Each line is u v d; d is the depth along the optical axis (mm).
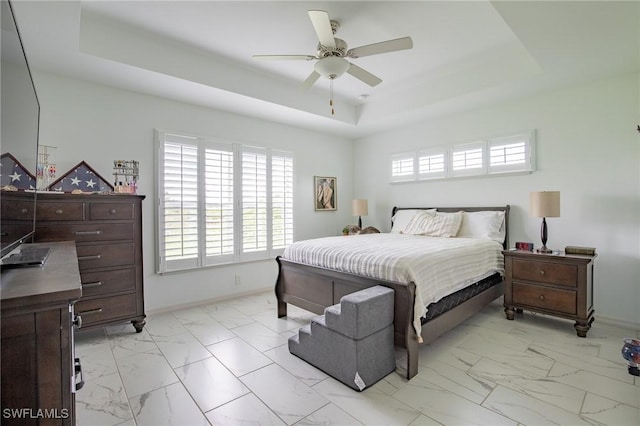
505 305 3334
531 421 1727
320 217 5246
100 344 2719
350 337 2043
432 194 4633
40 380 865
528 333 2943
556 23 2168
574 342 2736
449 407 1854
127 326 3139
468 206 4234
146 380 2154
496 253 3457
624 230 3061
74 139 3020
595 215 3223
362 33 2713
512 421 1728
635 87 2994
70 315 940
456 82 3609
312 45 2945
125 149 3312
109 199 2809
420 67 3453
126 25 2641
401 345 2223
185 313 3527
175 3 2324
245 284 4234
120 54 2686
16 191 1260
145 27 2668
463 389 2037
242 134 4230
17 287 915
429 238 3801
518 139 3715
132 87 3234
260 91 3619
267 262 4473
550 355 2492
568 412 1798
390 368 2244
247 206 4219
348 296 2131
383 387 2072
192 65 3094
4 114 1048
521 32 2281
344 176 5633
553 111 3477
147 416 1787
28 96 1472
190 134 3734
